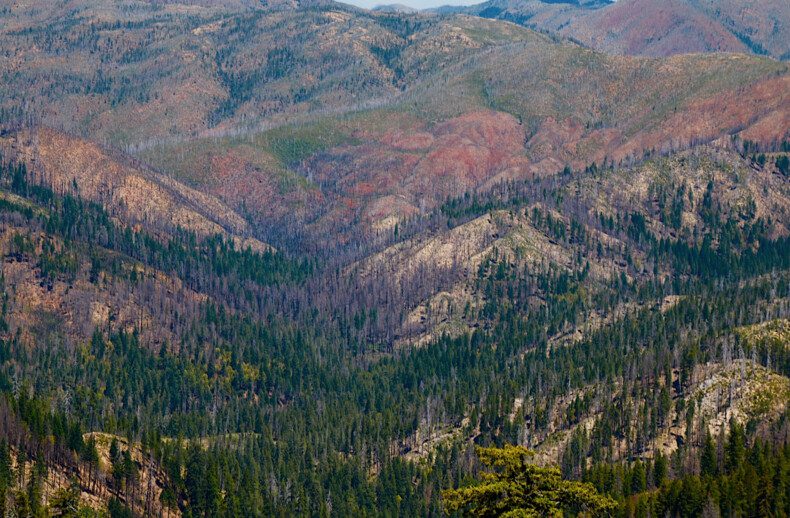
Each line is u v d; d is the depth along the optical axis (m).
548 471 123.81
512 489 122.06
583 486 123.69
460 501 121.94
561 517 121.06
